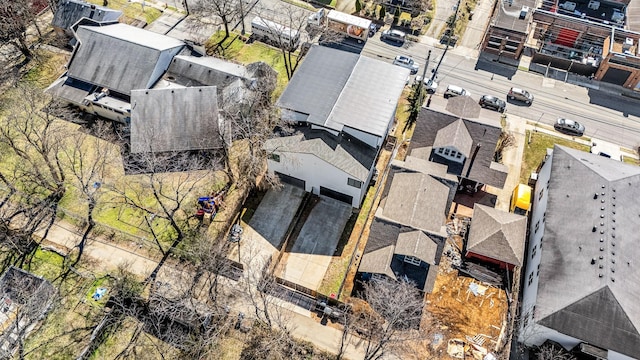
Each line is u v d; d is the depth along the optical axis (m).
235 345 40.16
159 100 52.88
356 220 49.81
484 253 45.53
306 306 43.00
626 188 44.03
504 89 66.81
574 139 60.44
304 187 51.56
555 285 39.91
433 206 45.75
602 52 69.88
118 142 54.44
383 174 54.09
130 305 42.06
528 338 40.66
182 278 43.50
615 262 39.16
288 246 47.47
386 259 43.00
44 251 45.19
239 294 43.19
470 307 43.84
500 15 70.81
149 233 47.00
